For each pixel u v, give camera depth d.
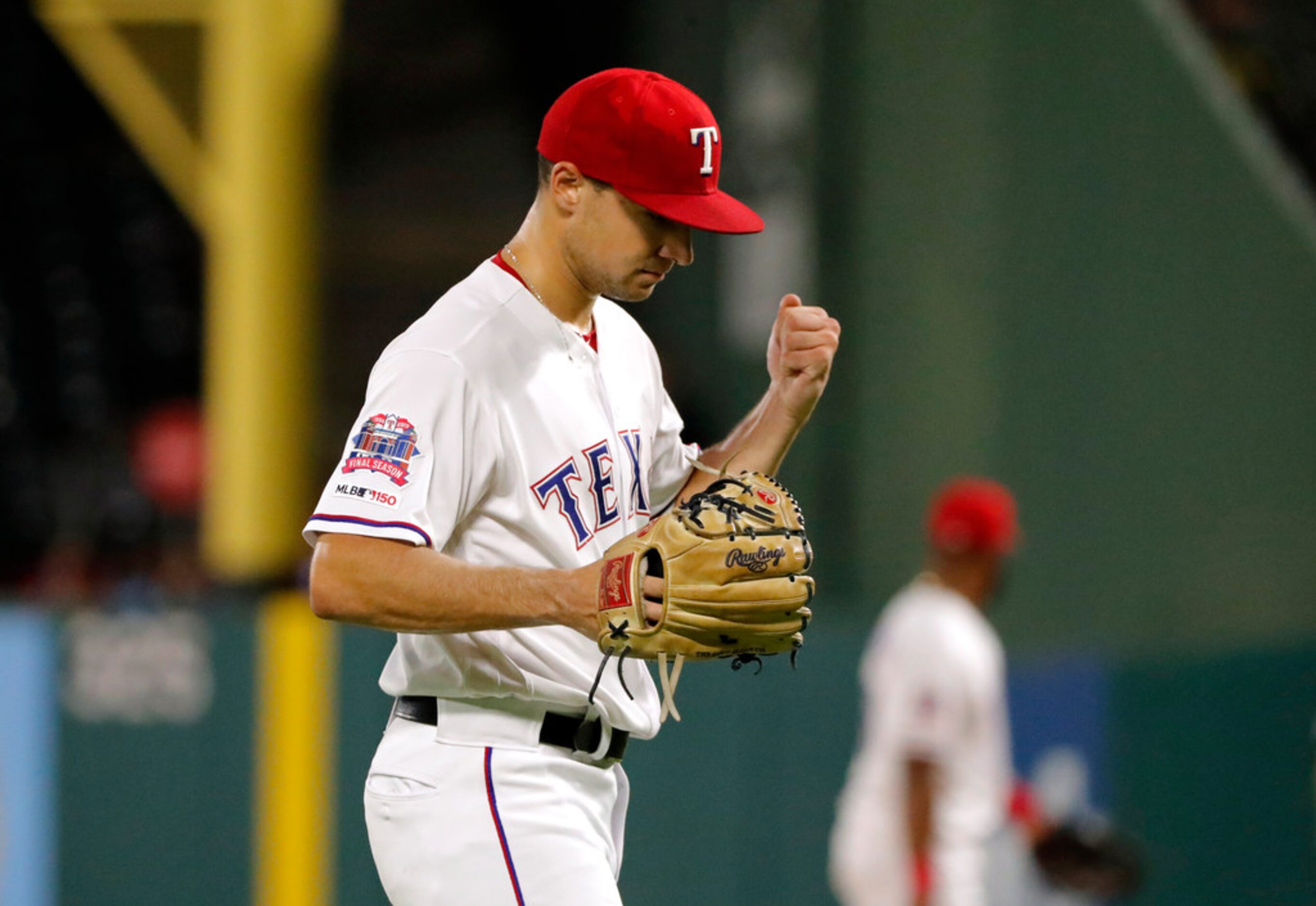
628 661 9.03
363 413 8.38
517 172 35.00
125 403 34.00
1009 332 23.56
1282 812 19.92
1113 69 23.56
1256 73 27.47
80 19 28.73
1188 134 23.72
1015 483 23.41
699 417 26.86
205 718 18.41
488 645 8.68
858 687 19.20
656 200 8.50
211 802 18.33
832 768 19.09
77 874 18.36
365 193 34.19
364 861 18.27
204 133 29.08
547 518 8.64
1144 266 23.59
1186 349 23.66
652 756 18.94
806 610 8.27
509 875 8.63
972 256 23.70
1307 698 20.11
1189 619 23.52
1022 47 23.47
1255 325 23.88
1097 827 18.53
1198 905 19.62
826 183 24.97
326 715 18.34
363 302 33.41
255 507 28.81
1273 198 23.92
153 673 18.47
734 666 8.40
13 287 34.19
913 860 15.96
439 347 8.45
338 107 34.06
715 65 26.97
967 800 16.38
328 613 8.04
